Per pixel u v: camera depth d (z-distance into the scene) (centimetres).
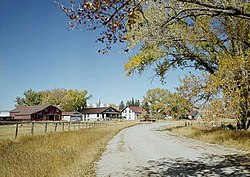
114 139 2736
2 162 1090
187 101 2219
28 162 1085
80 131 2747
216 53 2300
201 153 1648
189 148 1922
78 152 1436
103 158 1477
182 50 2331
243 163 1266
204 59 2422
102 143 2183
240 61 1792
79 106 13125
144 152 1725
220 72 1867
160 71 2542
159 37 1299
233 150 1764
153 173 1085
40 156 1222
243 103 1878
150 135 3366
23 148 1452
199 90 2097
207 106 2022
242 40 1777
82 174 1030
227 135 2258
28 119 8556
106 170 1151
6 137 1886
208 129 3105
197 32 1650
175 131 3969
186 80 2230
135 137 3022
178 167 1199
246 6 1014
